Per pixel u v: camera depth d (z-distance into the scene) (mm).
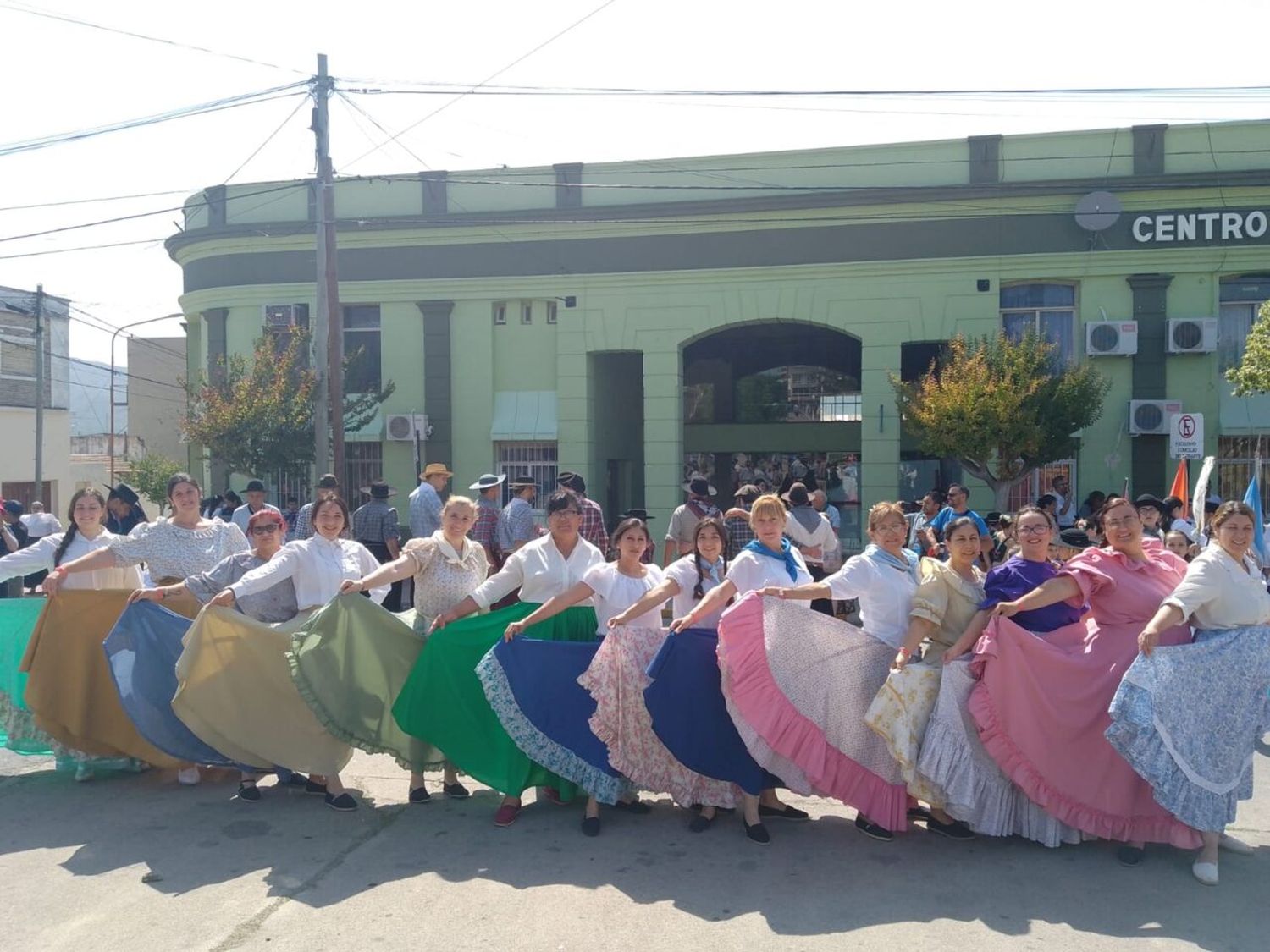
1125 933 4484
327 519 6637
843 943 4414
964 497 11898
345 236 21734
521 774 5996
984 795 5492
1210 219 18781
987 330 19531
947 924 4586
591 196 20969
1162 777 5020
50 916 4734
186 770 6777
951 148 19641
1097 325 19016
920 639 5562
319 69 15188
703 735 5770
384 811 6258
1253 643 5188
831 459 25312
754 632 5664
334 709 6051
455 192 21547
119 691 6316
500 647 5965
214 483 22344
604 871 5270
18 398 30281
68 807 6309
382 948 4402
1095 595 5492
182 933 4555
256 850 5570
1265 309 16172
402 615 7227
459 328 21641
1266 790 6574
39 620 6676
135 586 7438
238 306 22188
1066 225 19281
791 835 5805
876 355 19984
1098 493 15766
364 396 21062
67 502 31859
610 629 5871
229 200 22297
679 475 21062
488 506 11523
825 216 20062
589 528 9828
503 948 4402
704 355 26047
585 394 21156
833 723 5648
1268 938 4418
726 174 20422
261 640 6266
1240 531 5191
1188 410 19016
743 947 4383
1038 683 5379
